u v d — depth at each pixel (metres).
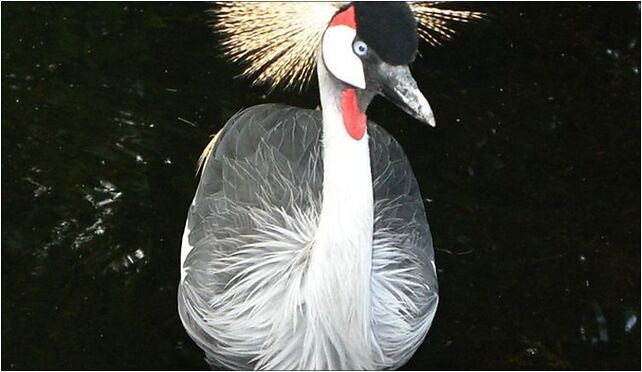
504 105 2.38
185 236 2.13
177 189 2.24
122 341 2.07
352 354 1.93
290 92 2.35
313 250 1.89
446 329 2.12
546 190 2.28
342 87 1.78
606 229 2.23
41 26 2.45
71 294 2.12
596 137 2.34
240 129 2.16
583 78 2.42
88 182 2.25
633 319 2.12
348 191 1.81
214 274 2.04
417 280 2.05
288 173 2.10
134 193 2.24
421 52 2.44
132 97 2.35
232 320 2.01
